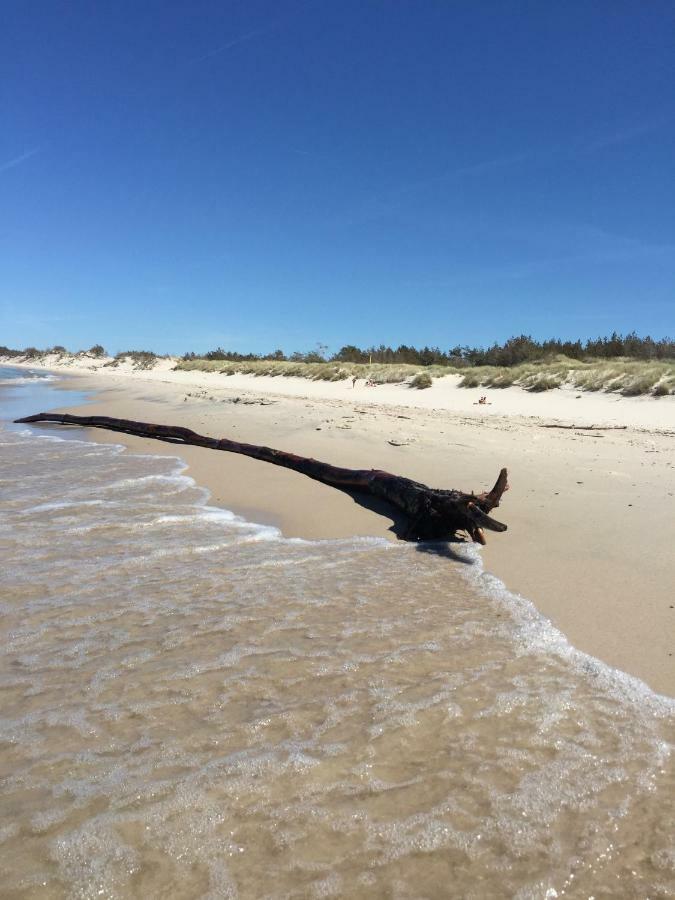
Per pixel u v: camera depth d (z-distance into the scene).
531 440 9.73
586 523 5.14
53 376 50.38
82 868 1.72
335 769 2.13
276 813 1.92
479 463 7.74
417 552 4.66
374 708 2.51
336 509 6.04
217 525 5.48
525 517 5.39
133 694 2.66
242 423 12.50
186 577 4.13
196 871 1.71
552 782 2.06
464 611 3.51
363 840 1.82
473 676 2.77
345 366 31.98
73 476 7.74
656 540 4.64
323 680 2.75
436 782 2.06
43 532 5.19
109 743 2.30
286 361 43.84
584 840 1.82
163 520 5.55
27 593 3.85
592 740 2.29
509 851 1.78
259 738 2.32
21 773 2.13
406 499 5.59
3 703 2.60
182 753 2.23
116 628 3.34
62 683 2.76
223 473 7.86
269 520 5.70
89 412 16.95
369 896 1.64
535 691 2.63
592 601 3.61
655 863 1.74
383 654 2.99
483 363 29.72
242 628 3.32
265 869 1.72
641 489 6.27
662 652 2.99
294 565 4.38
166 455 9.48
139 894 1.64
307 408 15.30
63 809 1.95
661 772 2.10
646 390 16.16
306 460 7.80
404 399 20.42
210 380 37.78
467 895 1.65
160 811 1.93
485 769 2.13
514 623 3.33
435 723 2.40
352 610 3.55
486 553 4.55
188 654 3.02
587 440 9.84
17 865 1.73
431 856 1.77
